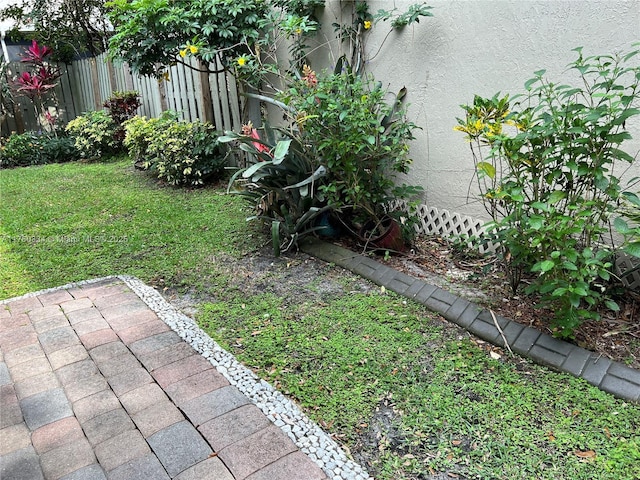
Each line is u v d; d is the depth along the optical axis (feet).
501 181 8.60
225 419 6.21
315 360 7.64
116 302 9.73
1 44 31.58
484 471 5.42
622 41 8.59
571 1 9.13
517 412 6.37
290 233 12.09
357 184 11.29
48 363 7.63
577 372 7.07
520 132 8.58
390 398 6.70
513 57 10.25
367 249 11.94
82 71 31.53
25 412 6.49
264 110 17.63
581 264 7.45
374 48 13.38
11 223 15.05
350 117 10.48
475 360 7.56
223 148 18.92
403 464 5.55
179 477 5.30
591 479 5.29
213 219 14.73
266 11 15.42
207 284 10.55
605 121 7.88
